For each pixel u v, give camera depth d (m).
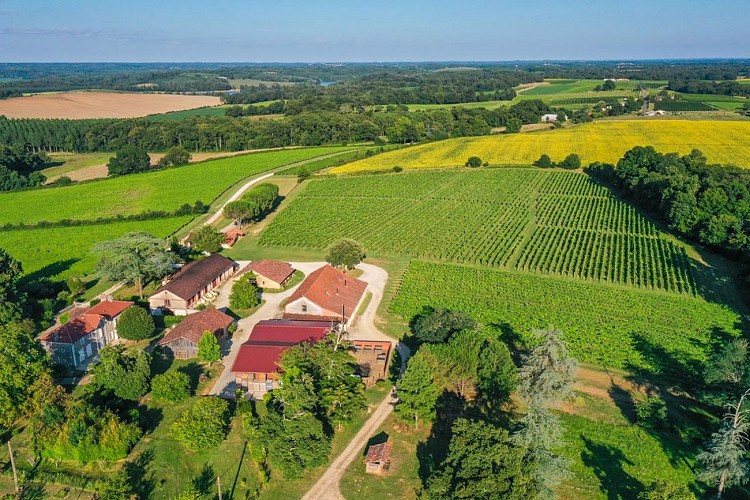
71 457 59.41
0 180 194.75
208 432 62.41
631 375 81.19
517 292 109.19
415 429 69.06
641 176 168.88
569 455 64.88
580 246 134.12
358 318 98.94
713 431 67.62
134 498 57.03
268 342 81.19
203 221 156.00
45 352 73.25
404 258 129.88
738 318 98.44
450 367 73.50
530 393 58.91
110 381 69.56
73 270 119.81
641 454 65.12
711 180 155.88
